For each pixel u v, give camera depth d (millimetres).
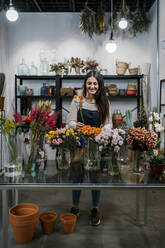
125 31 5035
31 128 1820
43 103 1865
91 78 2350
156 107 4727
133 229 2395
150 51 4992
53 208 2887
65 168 1896
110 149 1757
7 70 5043
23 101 4988
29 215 2094
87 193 3494
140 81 4984
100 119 2443
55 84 4891
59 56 5137
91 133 1808
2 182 1565
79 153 2078
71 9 5004
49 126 1830
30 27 5125
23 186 1522
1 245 1615
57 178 1665
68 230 2295
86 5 4582
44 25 5125
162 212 2803
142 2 4797
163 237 2238
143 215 2721
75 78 4930
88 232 2326
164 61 4492
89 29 4656
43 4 4785
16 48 5129
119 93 4859
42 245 2084
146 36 5027
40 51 4988
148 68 4902
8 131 1690
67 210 2828
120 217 2672
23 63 4859
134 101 5086
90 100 2486
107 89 4789
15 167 1712
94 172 1835
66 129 1926
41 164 2041
